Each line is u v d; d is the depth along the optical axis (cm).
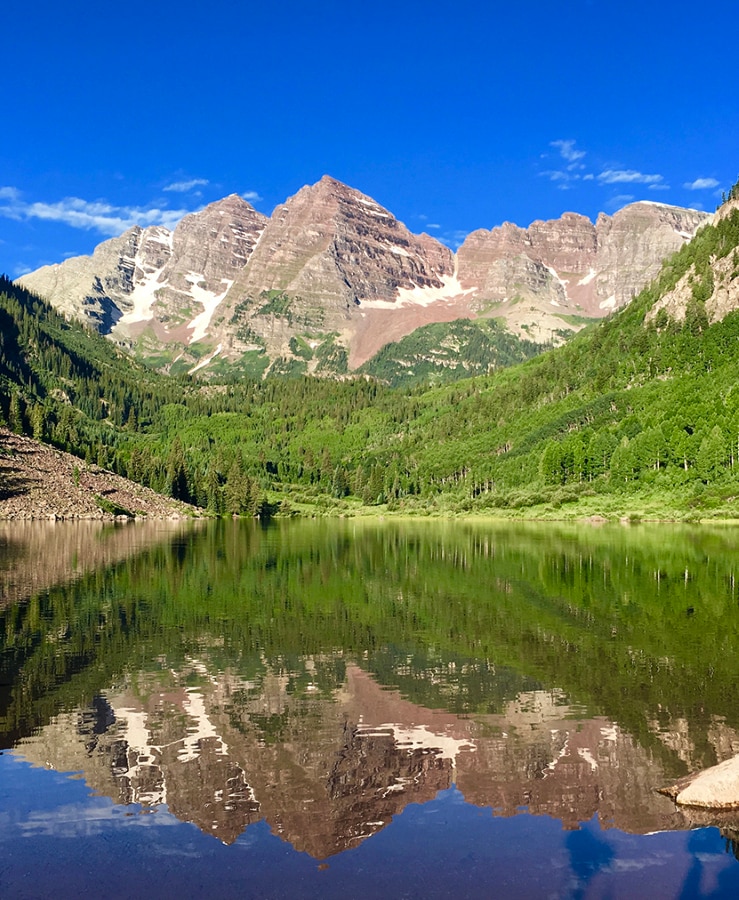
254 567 8300
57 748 2584
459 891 1681
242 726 2816
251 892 1678
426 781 2295
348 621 4953
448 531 15275
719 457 16225
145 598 5947
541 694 3228
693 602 5569
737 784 2109
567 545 10812
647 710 2977
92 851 1872
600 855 1838
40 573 7569
